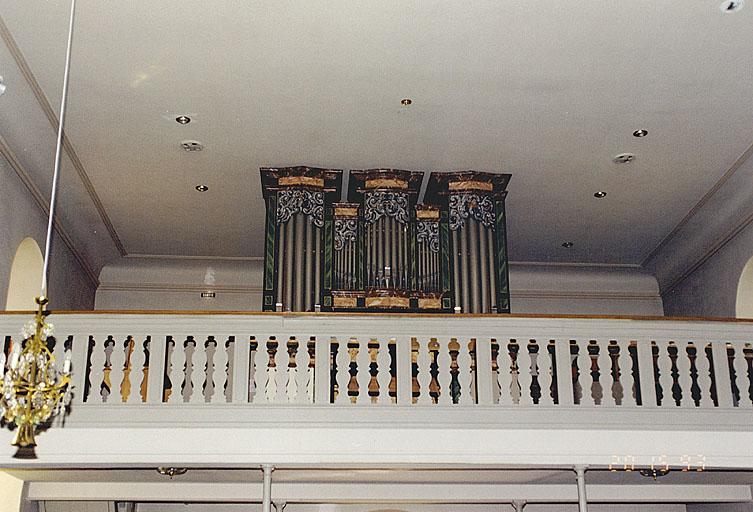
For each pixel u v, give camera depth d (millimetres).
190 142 9828
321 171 10461
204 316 8266
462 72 8547
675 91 8844
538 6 7566
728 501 10203
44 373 5406
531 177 10727
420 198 11438
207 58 8297
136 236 12430
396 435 8000
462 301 10211
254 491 9867
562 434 8141
